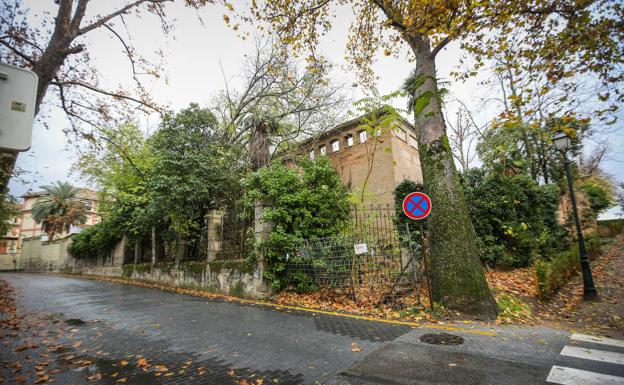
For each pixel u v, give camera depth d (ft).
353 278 27.48
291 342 17.11
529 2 23.67
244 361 14.43
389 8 29.12
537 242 35.91
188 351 16.10
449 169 24.59
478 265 22.70
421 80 26.68
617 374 12.26
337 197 34.24
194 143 44.09
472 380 11.80
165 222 50.98
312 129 58.80
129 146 56.75
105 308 28.86
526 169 53.78
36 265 119.44
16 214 60.03
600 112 24.89
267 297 31.71
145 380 12.60
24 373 13.41
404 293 26.08
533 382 11.60
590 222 59.47
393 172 57.26
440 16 24.49
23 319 24.61
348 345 16.30
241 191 42.11
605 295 26.43
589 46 23.70
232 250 38.99
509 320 20.59
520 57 27.40
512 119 27.66
